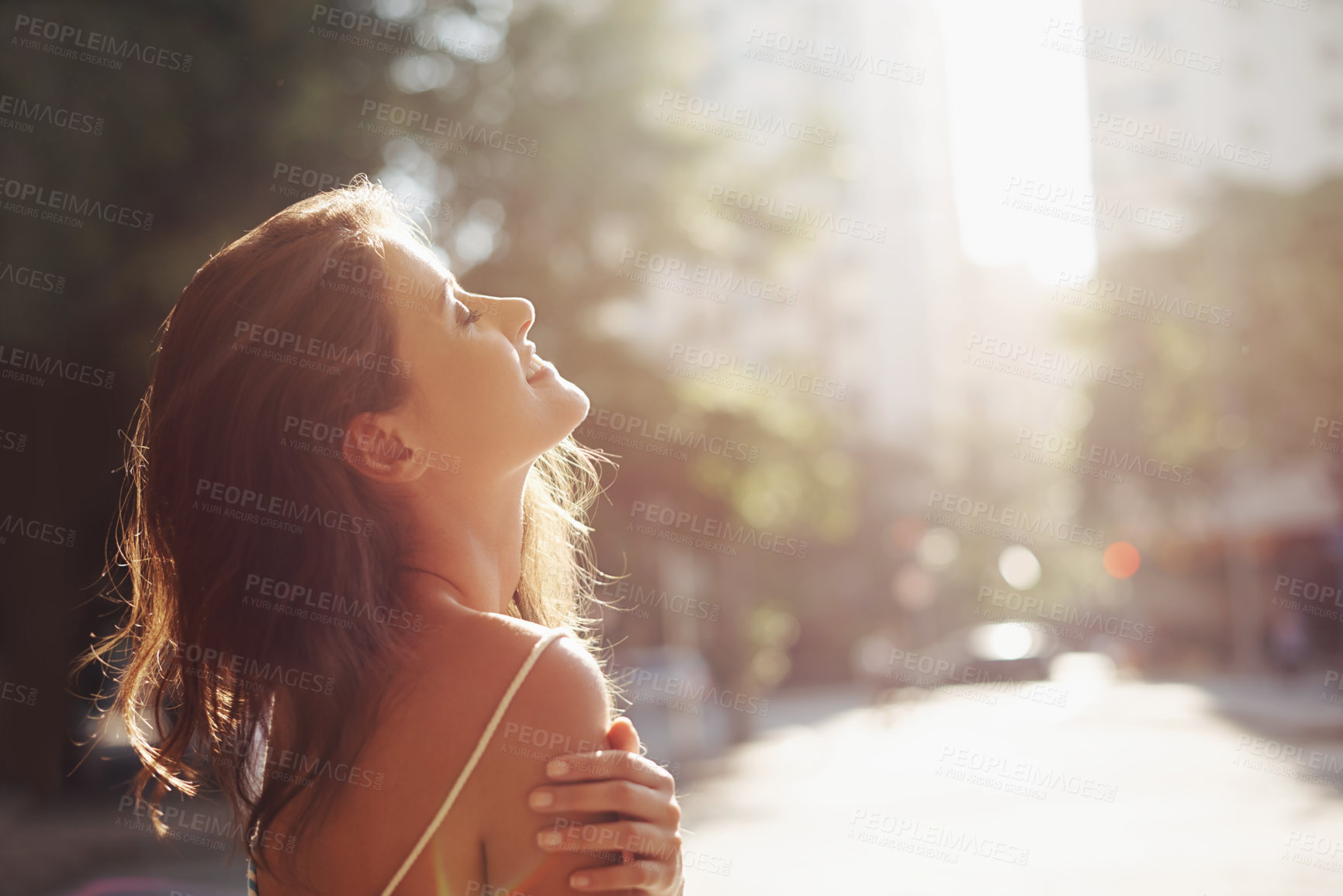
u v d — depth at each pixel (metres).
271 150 10.06
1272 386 29.44
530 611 1.63
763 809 11.84
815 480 22.88
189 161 10.04
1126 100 45.12
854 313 66.69
